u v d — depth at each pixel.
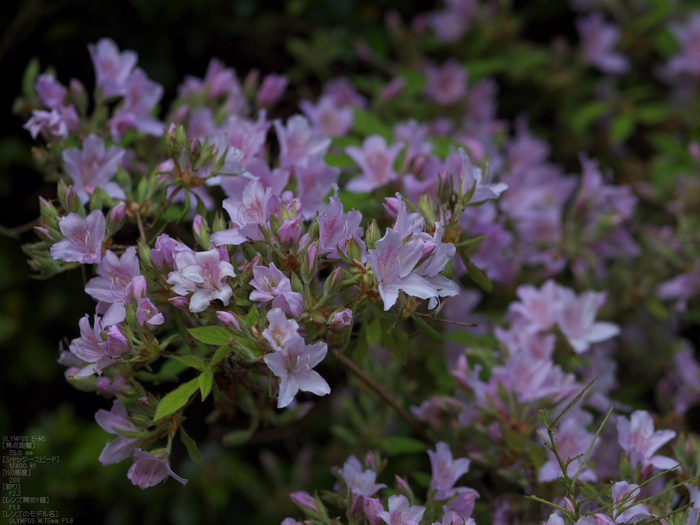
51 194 1.47
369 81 1.52
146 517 1.49
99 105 1.12
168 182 1.06
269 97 1.24
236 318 0.95
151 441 1.00
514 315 1.22
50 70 1.13
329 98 1.27
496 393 1.10
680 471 1.05
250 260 0.98
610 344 1.33
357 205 1.09
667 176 1.43
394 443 1.17
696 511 0.98
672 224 1.48
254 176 1.04
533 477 1.08
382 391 1.15
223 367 0.99
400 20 1.80
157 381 1.05
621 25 1.81
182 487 1.50
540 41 1.93
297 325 0.94
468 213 1.14
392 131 1.29
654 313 1.30
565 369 1.18
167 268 0.98
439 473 1.05
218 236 0.97
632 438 1.05
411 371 1.27
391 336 1.00
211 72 1.23
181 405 0.95
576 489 1.07
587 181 1.27
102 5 1.49
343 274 0.97
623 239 1.31
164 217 1.06
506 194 1.30
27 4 1.43
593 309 1.18
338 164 1.17
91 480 1.50
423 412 1.15
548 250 1.29
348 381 1.26
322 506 1.03
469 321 1.26
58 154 1.09
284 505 1.40
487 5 1.71
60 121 1.08
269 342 0.94
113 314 0.97
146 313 0.96
